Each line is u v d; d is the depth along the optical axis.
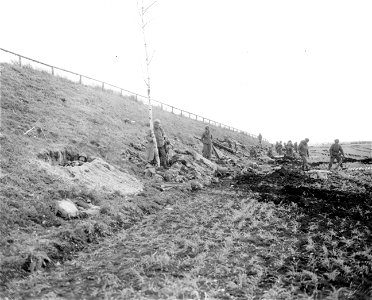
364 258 6.71
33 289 5.24
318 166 27.06
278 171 20.73
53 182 10.23
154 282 5.60
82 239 7.71
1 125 12.61
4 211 7.59
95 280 5.74
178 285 5.37
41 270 6.11
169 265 6.39
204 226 9.28
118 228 9.02
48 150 12.34
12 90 17.20
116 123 21.17
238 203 12.38
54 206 8.76
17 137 12.17
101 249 7.38
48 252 6.63
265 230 8.81
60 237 7.36
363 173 21.08
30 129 13.40
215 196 13.86
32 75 21.56
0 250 6.23
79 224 8.11
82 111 19.91
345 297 5.03
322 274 5.89
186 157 19.75
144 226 9.30
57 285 5.52
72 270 6.22
